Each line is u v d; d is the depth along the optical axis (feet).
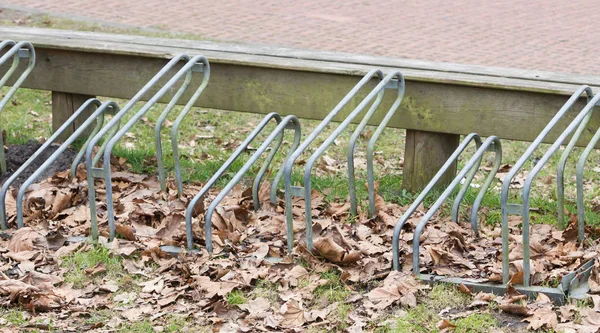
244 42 36.40
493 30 40.32
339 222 19.74
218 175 18.37
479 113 20.54
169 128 27.22
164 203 20.40
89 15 39.73
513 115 20.34
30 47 20.97
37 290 16.35
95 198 19.81
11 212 19.67
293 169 23.22
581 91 18.47
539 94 20.03
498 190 22.45
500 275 16.69
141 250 17.94
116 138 18.21
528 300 16.22
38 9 40.37
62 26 37.45
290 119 19.19
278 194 21.17
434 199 20.93
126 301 16.35
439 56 35.35
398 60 22.29
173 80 19.35
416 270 16.85
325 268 17.12
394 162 25.20
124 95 22.90
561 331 15.14
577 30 40.75
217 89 22.25
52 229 18.99
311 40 37.37
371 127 27.63
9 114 27.81
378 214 19.67
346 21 41.27
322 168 24.07
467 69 21.50
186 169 22.86
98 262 17.38
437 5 45.68
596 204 21.53
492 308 15.96
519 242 18.52
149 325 15.51
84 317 15.85
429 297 16.35
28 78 23.50
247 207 20.27
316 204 20.58
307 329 15.47
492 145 18.33
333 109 20.74
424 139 21.22
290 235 17.89
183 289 16.60
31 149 23.18
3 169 22.17
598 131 18.75
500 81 20.30
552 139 20.27
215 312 15.96
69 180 21.38
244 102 22.13
